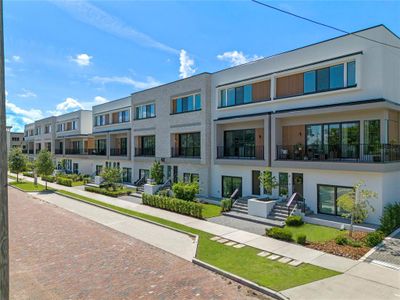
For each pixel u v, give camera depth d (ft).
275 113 58.34
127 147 107.14
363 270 30.68
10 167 131.03
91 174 135.85
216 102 72.33
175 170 84.79
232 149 71.41
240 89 67.77
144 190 83.10
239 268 31.73
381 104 44.37
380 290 26.32
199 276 30.60
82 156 135.03
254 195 64.03
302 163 53.42
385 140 47.24
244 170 66.33
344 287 26.94
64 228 50.90
